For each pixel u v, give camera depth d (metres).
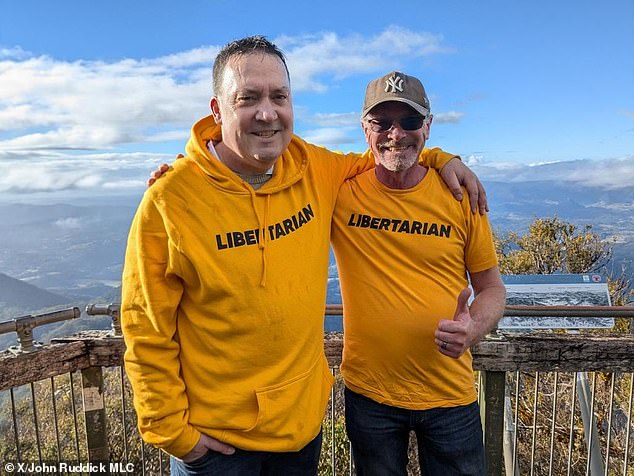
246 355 1.81
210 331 1.79
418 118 2.02
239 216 1.76
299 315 1.85
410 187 2.17
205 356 1.83
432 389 2.14
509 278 2.79
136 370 1.79
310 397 1.96
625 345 2.44
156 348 1.79
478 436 2.23
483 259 2.23
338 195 2.23
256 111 1.69
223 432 1.84
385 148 2.06
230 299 1.75
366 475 2.27
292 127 1.80
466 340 1.94
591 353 2.47
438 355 2.12
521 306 2.53
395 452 2.23
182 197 1.72
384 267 2.14
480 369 2.54
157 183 1.74
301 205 1.92
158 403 1.79
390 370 2.15
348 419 2.29
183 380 1.86
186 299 1.83
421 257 2.12
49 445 4.23
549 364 2.50
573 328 2.57
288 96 1.77
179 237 1.69
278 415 1.86
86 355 2.66
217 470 1.89
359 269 2.18
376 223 2.15
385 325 2.12
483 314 2.08
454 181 2.16
